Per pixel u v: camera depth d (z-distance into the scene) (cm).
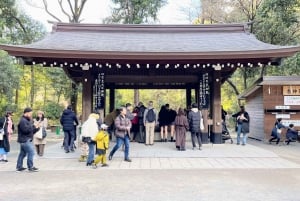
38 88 3036
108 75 1400
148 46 1317
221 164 937
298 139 1585
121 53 1163
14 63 2328
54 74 2525
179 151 1166
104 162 905
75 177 764
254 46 1287
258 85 1647
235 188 649
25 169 864
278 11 1725
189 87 1708
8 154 1185
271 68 2198
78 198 580
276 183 696
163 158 1040
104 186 669
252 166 905
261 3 2053
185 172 820
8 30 2652
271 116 1600
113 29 1585
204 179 734
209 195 595
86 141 909
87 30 1564
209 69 1353
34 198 583
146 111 1347
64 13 2484
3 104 2244
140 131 1445
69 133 1170
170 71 1414
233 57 1187
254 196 590
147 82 1420
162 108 1482
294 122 1591
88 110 1286
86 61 1224
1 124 1007
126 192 618
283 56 1186
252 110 1839
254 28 2138
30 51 1138
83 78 1294
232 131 2448
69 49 1155
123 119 989
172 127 1473
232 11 2473
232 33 1577
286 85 1602
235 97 2983
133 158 1039
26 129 840
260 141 1645
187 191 623
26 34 2636
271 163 954
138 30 1598
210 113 1452
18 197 591
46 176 780
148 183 694
